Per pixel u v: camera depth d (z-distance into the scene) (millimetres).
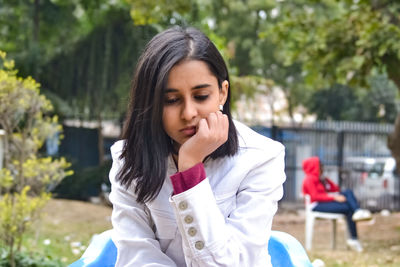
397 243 8203
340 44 7707
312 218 7480
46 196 4434
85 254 2537
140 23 8680
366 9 7797
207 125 1668
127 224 1889
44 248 5648
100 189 14109
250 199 1803
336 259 6363
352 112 23188
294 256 2512
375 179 14125
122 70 14164
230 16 19875
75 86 14781
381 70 7754
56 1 15352
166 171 1771
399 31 7055
